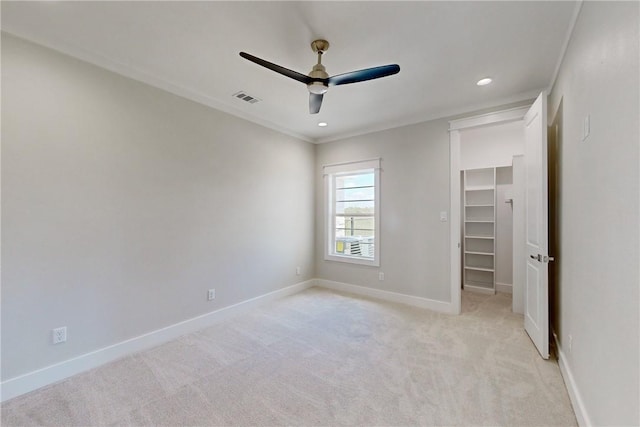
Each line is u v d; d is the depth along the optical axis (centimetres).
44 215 211
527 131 290
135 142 261
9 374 195
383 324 318
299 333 296
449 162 358
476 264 486
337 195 484
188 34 208
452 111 351
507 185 464
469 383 207
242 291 360
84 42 217
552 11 184
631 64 107
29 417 176
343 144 453
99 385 208
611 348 125
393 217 404
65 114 221
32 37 204
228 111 342
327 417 175
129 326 257
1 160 194
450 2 176
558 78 249
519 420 171
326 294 435
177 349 263
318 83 209
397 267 400
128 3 176
